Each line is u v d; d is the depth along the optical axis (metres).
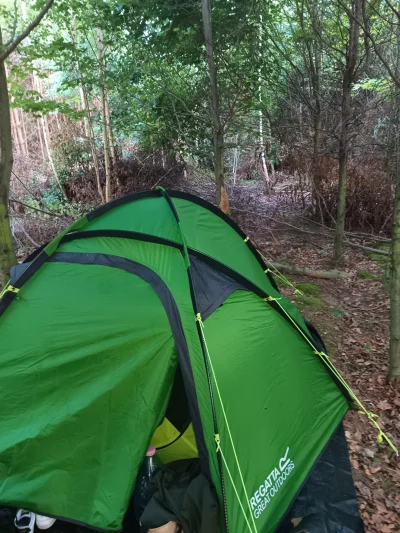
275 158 11.75
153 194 3.61
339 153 7.08
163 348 2.47
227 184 11.57
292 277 7.04
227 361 2.62
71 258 3.03
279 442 2.71
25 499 2.35
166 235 3.10
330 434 3.09
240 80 7.21
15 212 9.88
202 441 2.31
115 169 10.62
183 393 2.77
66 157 11.75
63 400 2.50
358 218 8.96
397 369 4.16
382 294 6.29
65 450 2.41
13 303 2.84
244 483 2.40
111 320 2.62
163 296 2.65
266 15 7.27
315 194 9.29
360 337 5.18
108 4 7.44
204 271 2.95
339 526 2.60
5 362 2.65
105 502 2.29
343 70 6.52
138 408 2.38
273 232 9.16
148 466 2.79
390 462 3.28
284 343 3.08
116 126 9.82
